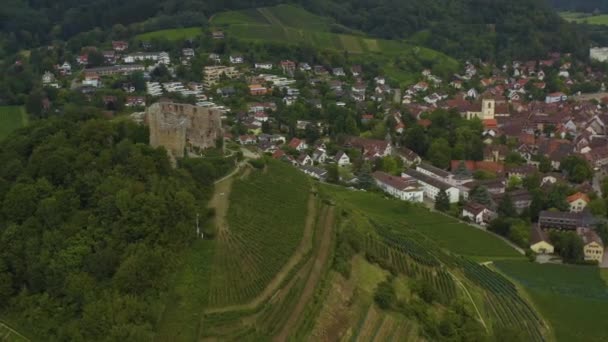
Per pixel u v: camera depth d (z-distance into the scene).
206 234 165.38
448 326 171.00
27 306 139.25
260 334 142.00
